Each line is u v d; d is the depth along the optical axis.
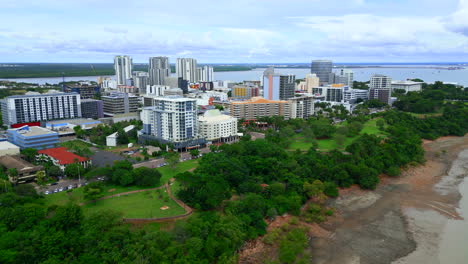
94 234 183.50
